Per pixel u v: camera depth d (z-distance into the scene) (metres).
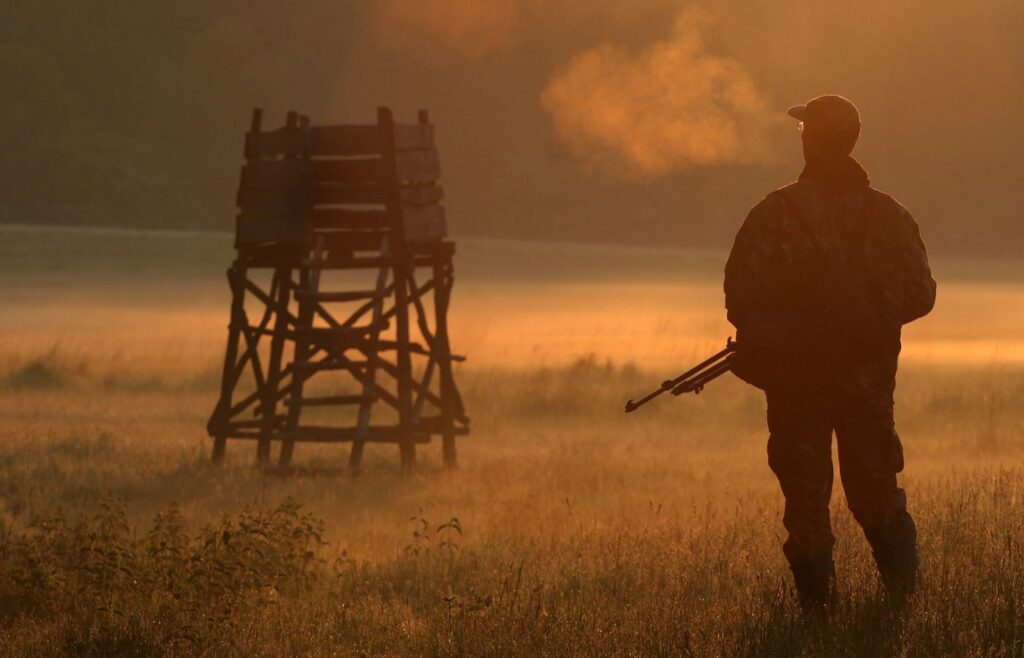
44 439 55.66
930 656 18.84
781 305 21.31
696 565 25.98
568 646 20.22
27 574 25.97
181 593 24.31
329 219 53.94
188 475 47.78
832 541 21.66
